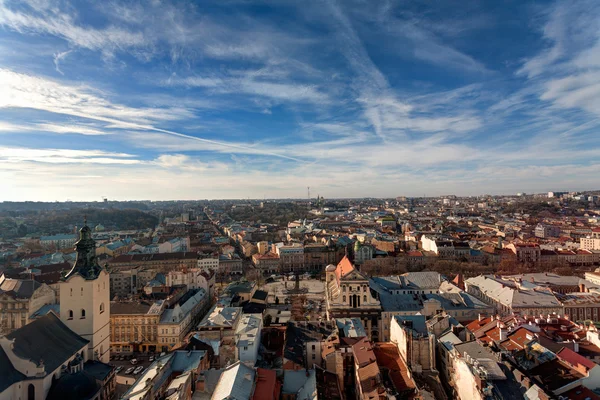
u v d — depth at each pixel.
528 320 149.00
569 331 139.62
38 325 118.56
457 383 104.56
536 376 105.38
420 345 116.81
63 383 107.31
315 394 104.06
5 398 97.62
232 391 90.38
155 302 194.75
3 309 191.88
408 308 187.25
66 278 133.12
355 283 186.50
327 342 129.38
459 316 184.12
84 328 133.75
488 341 129.88
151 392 100.56
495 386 89.69
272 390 99.00
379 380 101.31
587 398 94.31
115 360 174.25
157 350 184.38
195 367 113.19
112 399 125.81
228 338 146.12
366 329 184.62
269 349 154.25
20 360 103.75
